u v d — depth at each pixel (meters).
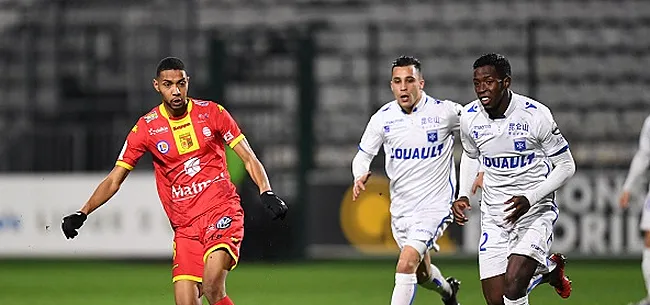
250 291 46.34
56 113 74.94
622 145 73.81
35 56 76.81
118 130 72.94
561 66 76.69
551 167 25.72
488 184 26.08
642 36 77.38
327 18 80.38
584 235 60.47
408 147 28.59
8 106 76.12
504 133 25.14
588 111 75.38
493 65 24.33
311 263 63.72
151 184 60.69
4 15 78.38
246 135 72.56
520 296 24.78
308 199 63.66
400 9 80.00
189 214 24.73
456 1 79.94
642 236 60.09
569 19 78.25
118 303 41.41
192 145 24.53
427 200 28.69
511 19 79.19
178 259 24.84
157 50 76.12
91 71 76.31
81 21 77.62
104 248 60.91
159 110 24.81
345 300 41.97
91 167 65.44
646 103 75.69
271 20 79.94
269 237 62.97
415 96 28.34
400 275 27.64
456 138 66.94
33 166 65.88
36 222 61.81
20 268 61.41
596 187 60.34
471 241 61.12
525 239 25.16
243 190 61.53
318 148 74.81
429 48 78.31
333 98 77.25
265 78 73.38
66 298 43.44
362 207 63.03
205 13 80.06
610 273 54.66
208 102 24.98
